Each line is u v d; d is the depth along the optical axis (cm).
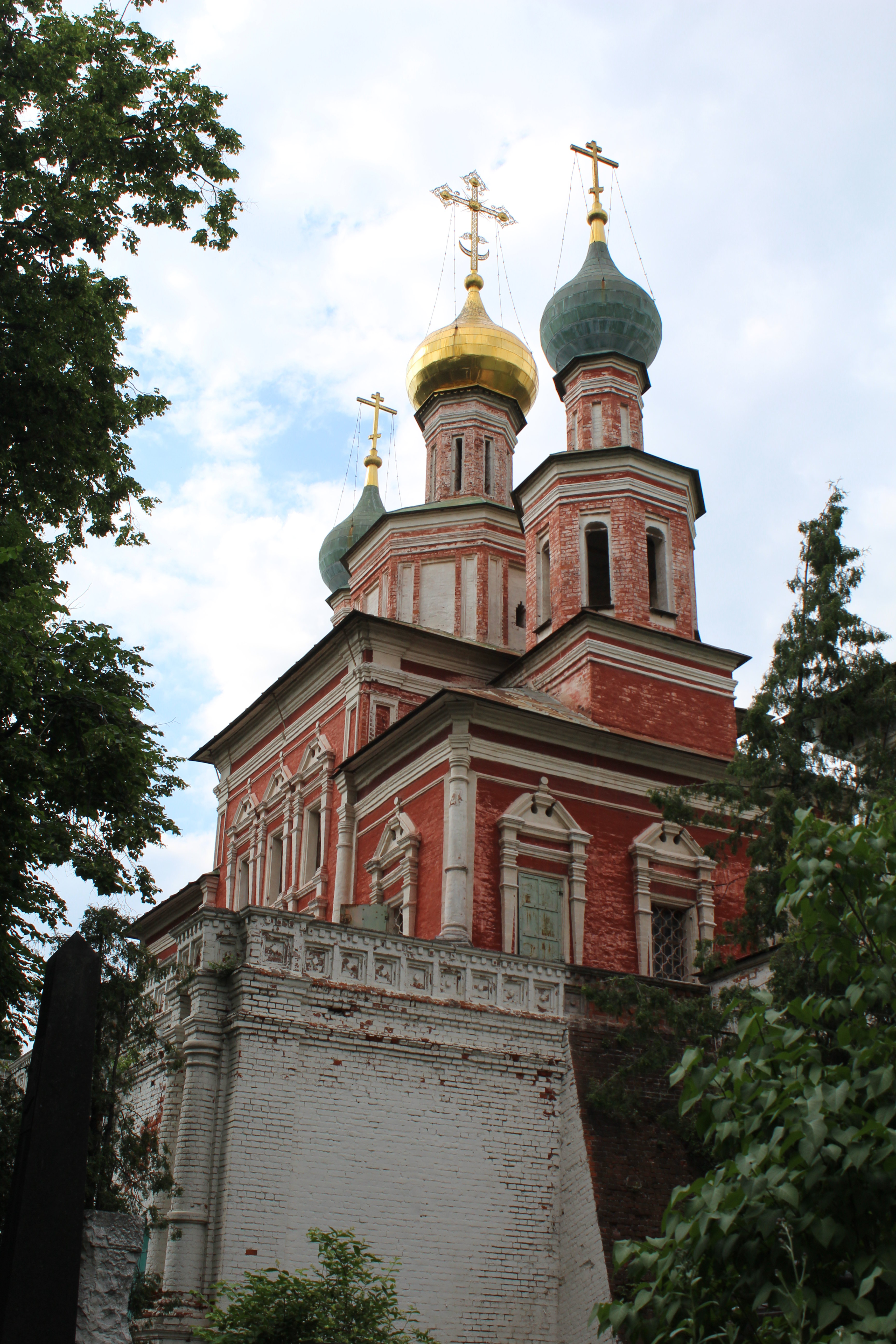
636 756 2842
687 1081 1162
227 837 3791
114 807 1697
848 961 1173
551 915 2656
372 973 1906
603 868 2733
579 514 3192
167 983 1927
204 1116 1736
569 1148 1939
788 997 1848
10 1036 1641
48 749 1662
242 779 3784
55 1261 828
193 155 1914
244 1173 1700
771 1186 1013
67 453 1842
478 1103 1909
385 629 3238
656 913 2792
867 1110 1113
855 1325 927
